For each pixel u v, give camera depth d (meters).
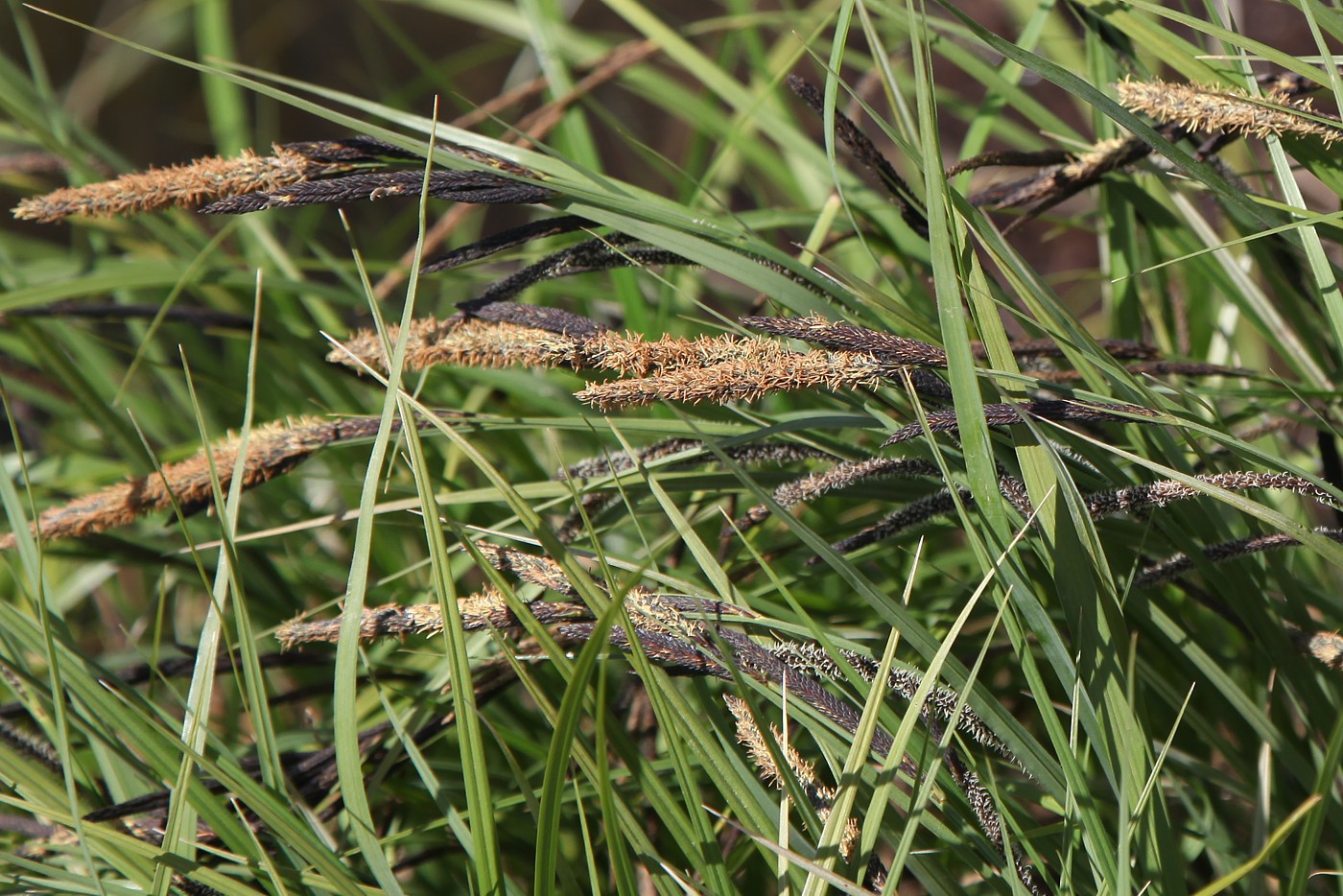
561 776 0.84
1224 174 0.93
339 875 0.86
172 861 0.85
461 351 0.88
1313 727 0.91
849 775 0.85
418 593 1.00
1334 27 0.89
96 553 0.99
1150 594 0.93
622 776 0.92
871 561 0.97
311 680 1.01
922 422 0.86
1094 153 0.92
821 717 0.87
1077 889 0.88
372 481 0.85
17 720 0.94
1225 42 0.91
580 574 0.85
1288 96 0.91
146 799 0.88
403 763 0.93
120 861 0.86
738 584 0.94
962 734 0.91
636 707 0.94
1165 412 0.88
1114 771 0.87
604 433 0.98
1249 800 0.91
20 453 0.88
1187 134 0.91
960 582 0.94
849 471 0.89
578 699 0.83
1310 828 0.85
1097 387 0.89
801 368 0.86
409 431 0.85
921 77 0.86
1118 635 0.87
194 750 0.87
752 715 0.86
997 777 0.92
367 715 0.96
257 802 0.86
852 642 0.88
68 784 0.85
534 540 0.89
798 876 0.86
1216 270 0.97
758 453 0.92
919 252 0.98
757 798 0.87
